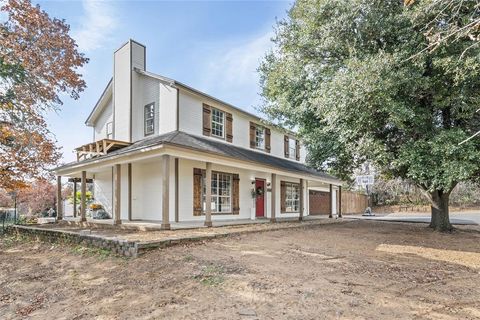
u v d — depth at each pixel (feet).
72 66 37.35
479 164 25.64
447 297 14.48
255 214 50.90
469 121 29.30
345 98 26.48
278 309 12.87
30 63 31.81
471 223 49.78
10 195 60.23
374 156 30.55
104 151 39.68
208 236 27.12
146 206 41.42
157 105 42.50
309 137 38.65
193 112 42.16
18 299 16.96
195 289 15.44
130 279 17.83
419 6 20.49
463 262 21.49
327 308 12.91
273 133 59.88
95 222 37.91
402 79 24.76
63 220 44.52
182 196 39.11
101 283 17.87
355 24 28.71
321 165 40.98
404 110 25.30
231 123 49.06
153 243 22.74
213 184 43.75
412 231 37.45
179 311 13.14
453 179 25.84
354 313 12.45
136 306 14.12
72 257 24.18
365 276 17.49
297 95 38.42
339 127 29.96
